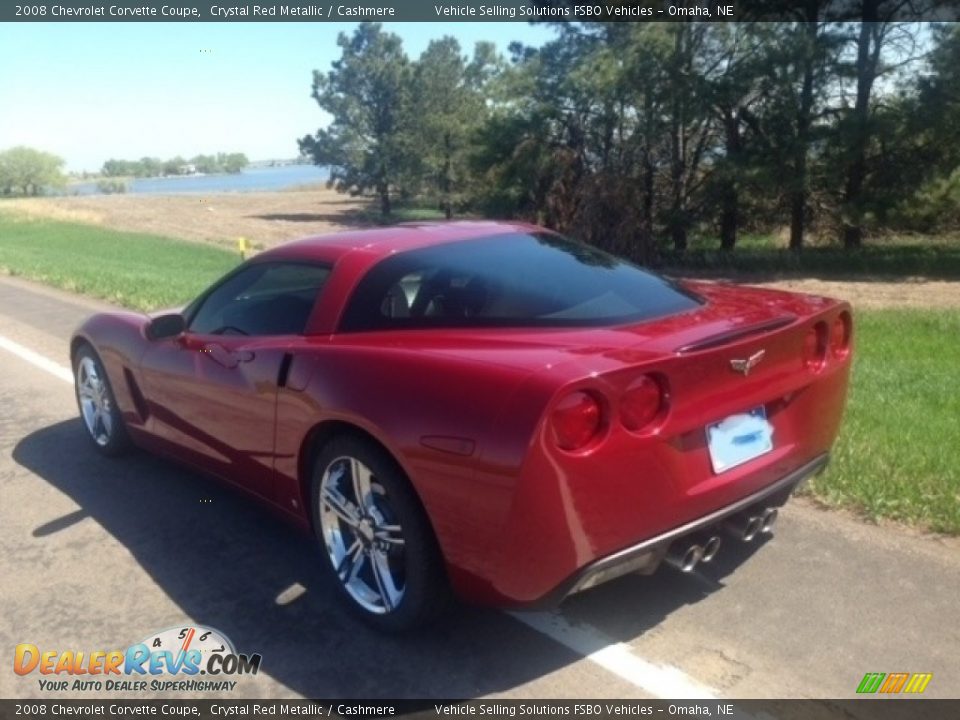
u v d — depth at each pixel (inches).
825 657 124.7
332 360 135.7
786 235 1558.8
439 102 2453.2
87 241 1611.7
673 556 125.1
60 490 203.6
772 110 1143.0
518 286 139.6
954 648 125.7
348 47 2512.3
